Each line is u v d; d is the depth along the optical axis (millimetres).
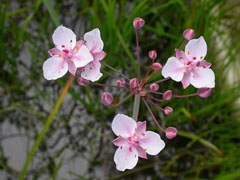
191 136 306
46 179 305
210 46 343
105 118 325
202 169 316
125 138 222
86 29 342
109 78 328
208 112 322
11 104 326
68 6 351
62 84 304
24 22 333
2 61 331
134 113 239
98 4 334
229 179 278
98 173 309
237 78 328
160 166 314
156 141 222
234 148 315
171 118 312
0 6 338
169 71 229
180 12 337
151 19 347
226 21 346
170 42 342
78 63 227
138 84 243
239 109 324
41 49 336
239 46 333
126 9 347
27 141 315
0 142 313
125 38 318
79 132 321
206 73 230
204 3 309
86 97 327
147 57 339
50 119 276
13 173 305
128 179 309
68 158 312
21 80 333
